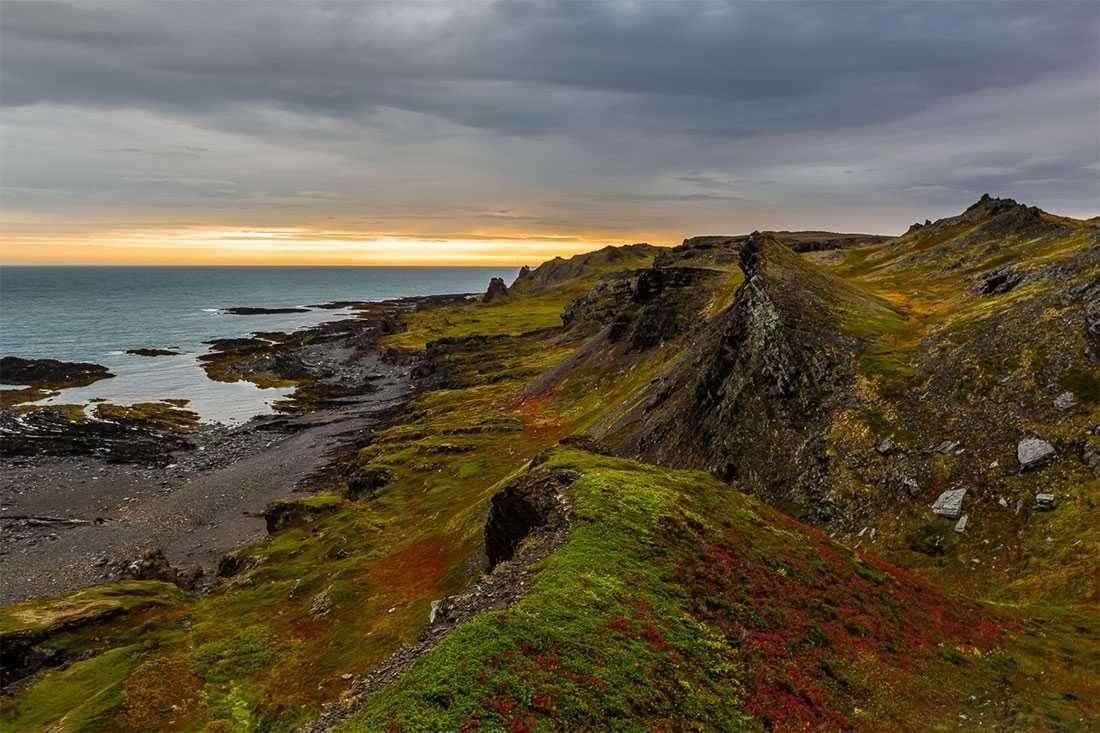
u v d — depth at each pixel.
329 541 61.34
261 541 66.50
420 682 17.95
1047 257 68.69
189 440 111.56
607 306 174.12
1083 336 44.66
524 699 17.41
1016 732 20.92
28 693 38.97
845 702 21.56
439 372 169.38
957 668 24.72
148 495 85.88
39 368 161.50
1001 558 35.50
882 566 32.62
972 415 44.56
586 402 99.75
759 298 64.25
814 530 34.81
